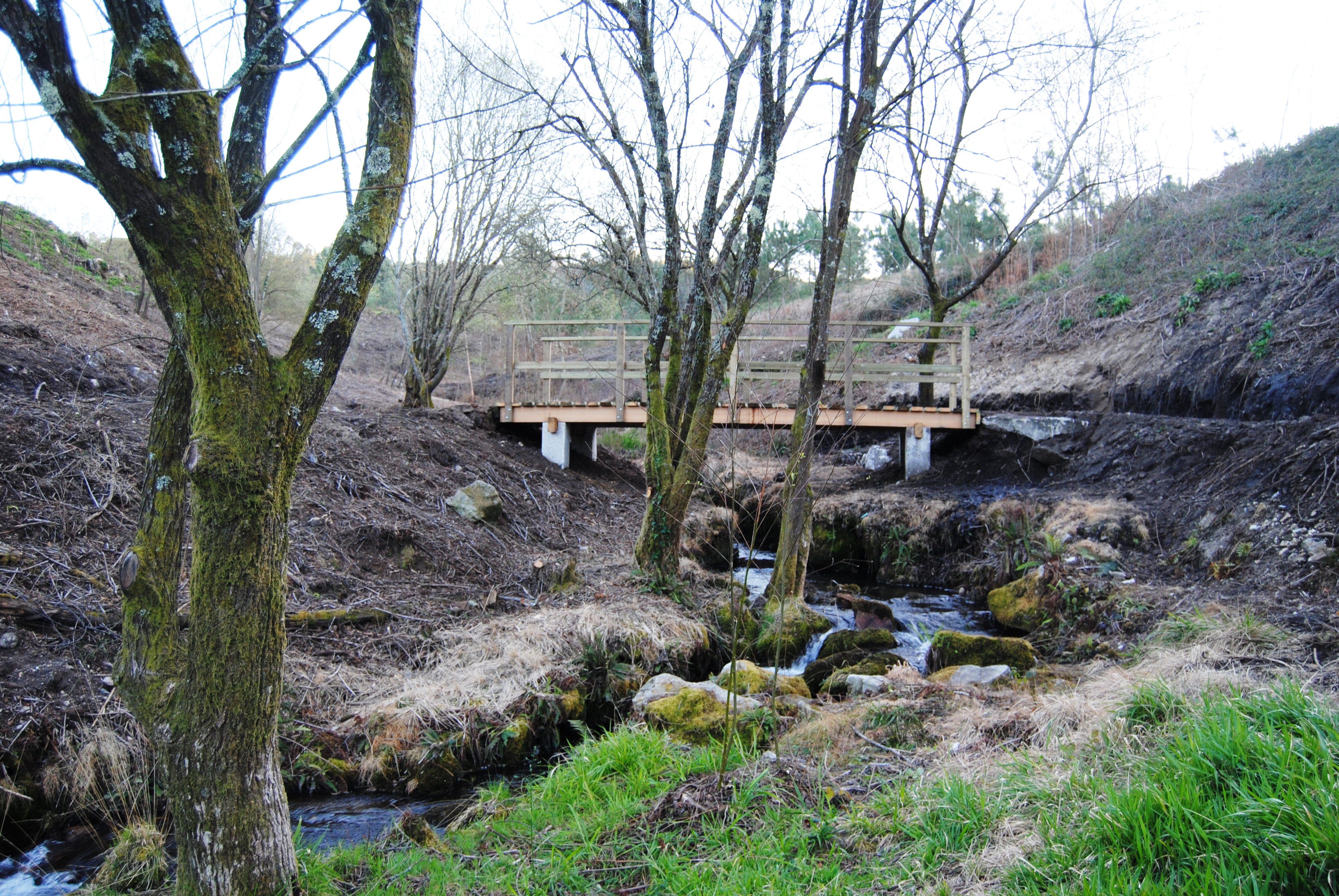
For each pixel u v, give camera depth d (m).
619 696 6.25
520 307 19.19
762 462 15.02
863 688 5.64
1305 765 2.76
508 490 10.96
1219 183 18.11
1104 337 15.15
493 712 5.53
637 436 18.94
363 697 5.73
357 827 4.55
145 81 2.75
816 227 19.70
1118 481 10.66
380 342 23.75
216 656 2.90
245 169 3.89
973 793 3.44
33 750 4.54
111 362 8.86
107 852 4.21
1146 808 2.82
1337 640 5.52
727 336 8.05
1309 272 11.51
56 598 5.55
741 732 4.69
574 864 3.43
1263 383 10.19
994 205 14.93
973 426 13.38
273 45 3.85
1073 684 5.71
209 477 2.86
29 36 2.48
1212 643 5.88
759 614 8.19
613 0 7.02
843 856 3.21
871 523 11.76
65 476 6.71
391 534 8.19
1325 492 7.43
